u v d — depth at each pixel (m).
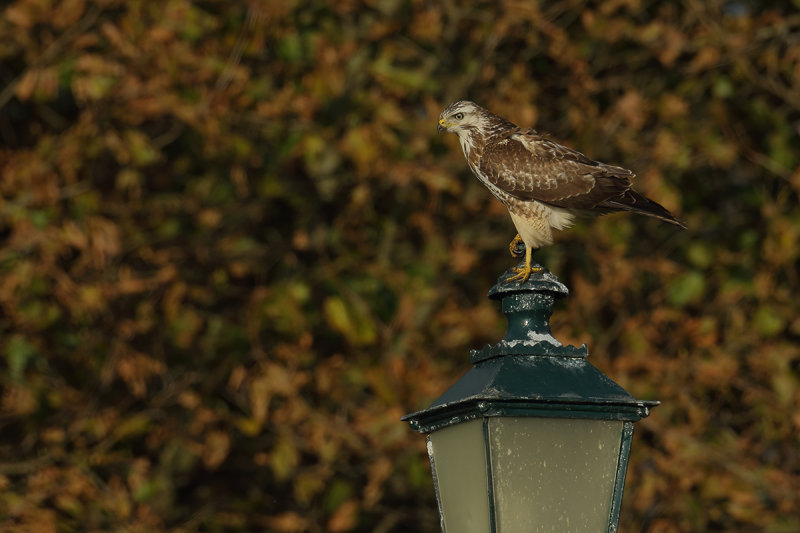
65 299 13.18
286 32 13.71
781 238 13.89
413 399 13.23
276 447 13.69
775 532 13.45
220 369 14.12
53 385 13.55
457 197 14.13
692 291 14.04
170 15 13.23
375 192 14.12
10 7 13.17
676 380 13.75
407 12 14.09
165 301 13.52
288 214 14.98
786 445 14.22
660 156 13.83
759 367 13.94
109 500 13.33
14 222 13.07
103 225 13.16
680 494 13.66
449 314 13.76
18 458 13.91
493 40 13.98
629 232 13.85
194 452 13.69
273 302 13.53
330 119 13.89
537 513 4.99
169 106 13.13
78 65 12.85
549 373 5.20
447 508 5.32
